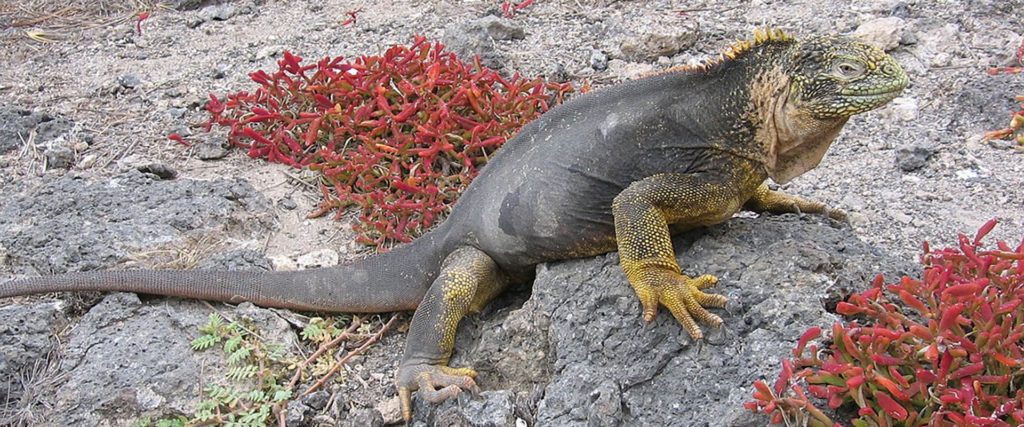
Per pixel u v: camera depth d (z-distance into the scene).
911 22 2.12
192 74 2.18
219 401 1.45
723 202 1.41
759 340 1.33
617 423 1.31
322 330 1.56
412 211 1.73
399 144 1.80
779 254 1.40
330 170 1.79
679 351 1.35
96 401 1.44
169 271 1.56
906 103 1.92
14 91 2.15
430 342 1.45
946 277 1.27
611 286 1.40
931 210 1.69
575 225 1.44
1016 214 1.67
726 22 2.21
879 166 1.80
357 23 2.33
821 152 1.40
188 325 1.53
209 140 1.93
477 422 1.36
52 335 1.53
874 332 1.22
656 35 2.09
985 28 2.10
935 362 1.22
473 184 1.53
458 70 1.90
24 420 1.43
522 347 1.44
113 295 1.56
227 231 1.72
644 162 1.42
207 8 2.46
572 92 1.97
